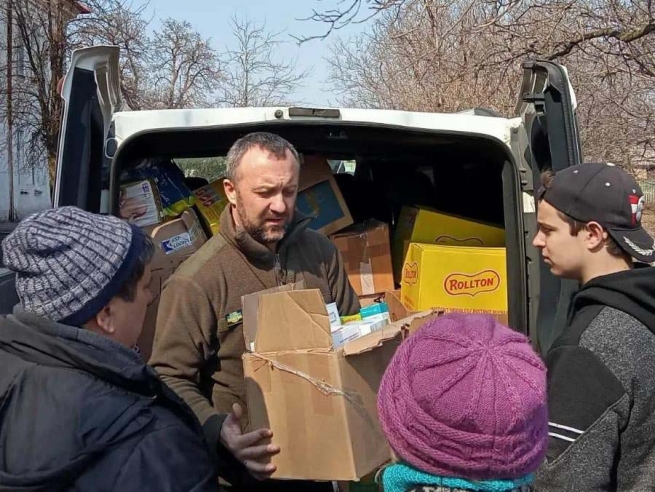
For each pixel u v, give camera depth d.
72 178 2.52
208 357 2.35
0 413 1.40
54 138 18.38
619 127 9.98
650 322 1.67
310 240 2.66
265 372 2.04
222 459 2.15
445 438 1.24
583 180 1.84
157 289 2.72
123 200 2.94
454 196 3.85
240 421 2.25
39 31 18.17
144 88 22.27
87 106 2.59
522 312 2.77
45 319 1.45
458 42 8.89
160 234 2.91
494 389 1.23
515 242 2.80
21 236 1.47
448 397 1.24
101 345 1.45
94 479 1.35
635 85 9.22
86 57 2.65
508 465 1.24
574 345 1.71
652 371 1.65
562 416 1.66
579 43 8.22
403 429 1.30
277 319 2.04
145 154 3.06
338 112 2.78
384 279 3.38
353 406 1.96
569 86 2.60
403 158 3.75
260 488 2.33
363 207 4.03
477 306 3.00
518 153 2.85
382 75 15.91
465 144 3.03
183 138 2.90
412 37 8.88
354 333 2.19
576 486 1.64
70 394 1.39
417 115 2.84
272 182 2.32
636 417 1.67
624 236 1.81
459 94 9.48
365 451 1.98
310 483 2.39
